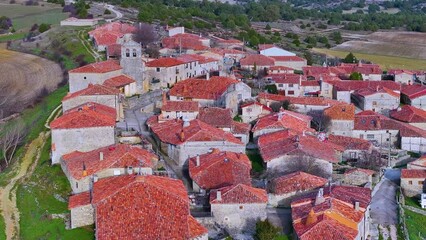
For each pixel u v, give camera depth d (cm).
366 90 14600
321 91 15012
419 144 12125
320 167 9569
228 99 12469
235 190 7900
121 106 11700
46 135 11738
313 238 6894
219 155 9288
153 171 8981
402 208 9112
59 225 7875
